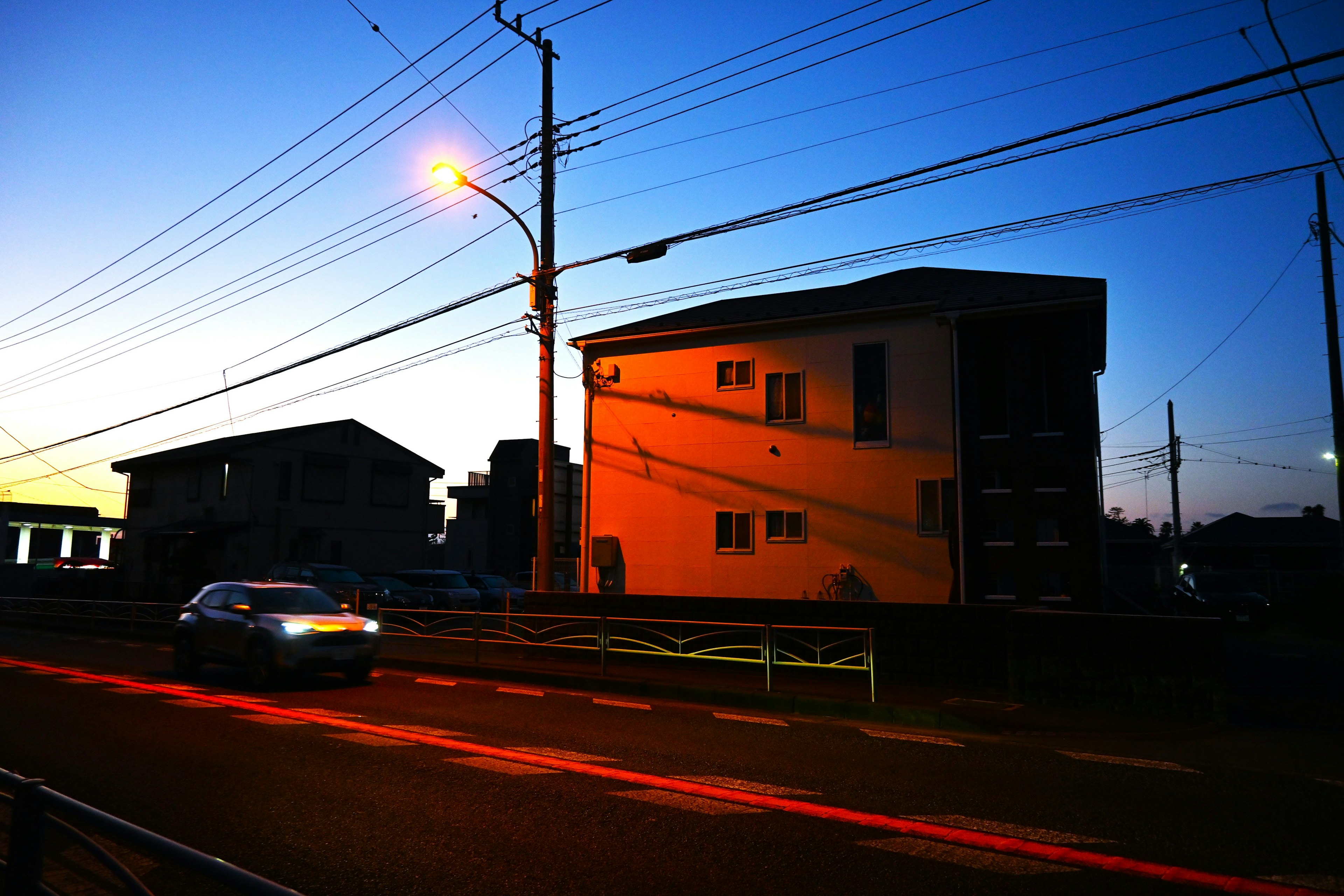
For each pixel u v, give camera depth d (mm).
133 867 5293
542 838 5789
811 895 4758
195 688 13258
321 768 7840
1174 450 37375
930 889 4852
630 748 8883
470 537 56281
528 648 17156
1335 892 4820
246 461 37156
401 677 15188
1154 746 9227
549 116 17109
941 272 22984
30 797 3047
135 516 42562
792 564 19141
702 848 5562
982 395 17344
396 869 5176
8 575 34906
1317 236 22469
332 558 39875
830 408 19250
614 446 21625
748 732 9852
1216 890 4852
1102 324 18188
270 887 2182
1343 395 21844
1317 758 8516
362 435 41875
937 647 13336
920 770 7898
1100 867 5215
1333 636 23312
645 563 20781
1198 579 29062
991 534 16609
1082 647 11250
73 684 13523
